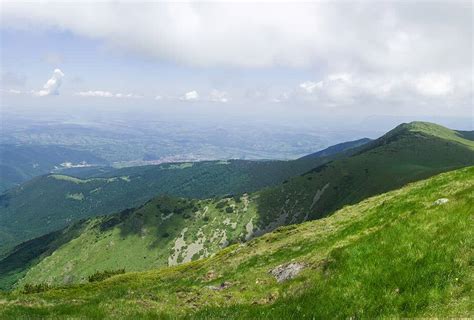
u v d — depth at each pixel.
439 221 22.78
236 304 25.69
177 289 32.88
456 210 23.52
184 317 22.73
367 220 35.50
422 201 32.12
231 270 42.50
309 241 41.28
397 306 18.12
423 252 20.47
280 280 29.19
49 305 32.16
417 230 22.72
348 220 44.31
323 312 19.64
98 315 24.12
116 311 24.92
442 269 18.86
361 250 23.14
